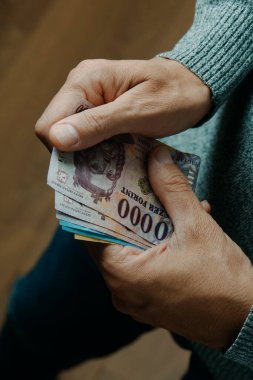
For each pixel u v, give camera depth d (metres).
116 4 1.84
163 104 0.65
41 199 1.65
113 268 0.66
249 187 0.71
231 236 0.76
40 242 1.63
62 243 1.05
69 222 0.65
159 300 0.65
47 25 1.79
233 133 0.74
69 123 0.61
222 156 0.76
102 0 1.84
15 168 1.66
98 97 0.66
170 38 1.83
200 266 0.63
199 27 0.74
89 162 0.66
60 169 0.64
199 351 0.90
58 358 1.22
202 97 0.68
